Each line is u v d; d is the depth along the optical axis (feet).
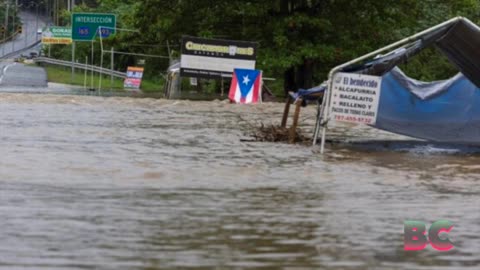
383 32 197.16
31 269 25.40
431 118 66.59
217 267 26.12
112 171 46.80
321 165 52.90
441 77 223.10
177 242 29.45
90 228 31.35
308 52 183.01
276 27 185.98
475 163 56.18
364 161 56.03
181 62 152.35
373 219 34.50
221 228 32.01
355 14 194.39
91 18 277.44
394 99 65.87
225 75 152.25
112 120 86.43
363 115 60.75
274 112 110.01
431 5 208.85
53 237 29.68
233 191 41.24
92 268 25.73
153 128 77.92
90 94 159.12
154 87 252.62
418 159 58.13
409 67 206.28
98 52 332.60
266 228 32.17
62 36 383.04
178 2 192.75
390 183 45.55
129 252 27.81
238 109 114.93
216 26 196.95
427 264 27.17
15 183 41.37
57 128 73.67
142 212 34.86
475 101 67.05
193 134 72.54
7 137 63.77
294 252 28.32
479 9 212.64
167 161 52.19
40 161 49.75
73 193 39.01
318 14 194.18
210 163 51.98
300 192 41.47
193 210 35.60
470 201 39.58
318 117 66.54
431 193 42.06
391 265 26.99
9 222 31.99
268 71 187.62
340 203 38.34
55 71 326.03
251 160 54.29
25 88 192.85
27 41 624.59
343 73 60.34
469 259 27.91
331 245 29.45
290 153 59.47
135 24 203.21
